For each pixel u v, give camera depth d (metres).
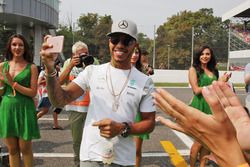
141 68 4.56
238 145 0.87
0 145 5.80
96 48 31.41
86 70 2.63
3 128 3.84
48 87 2.34
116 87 2.49
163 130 7.72
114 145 2.42
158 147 6.23
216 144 0.87
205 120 0.88
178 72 29.09
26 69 3.86
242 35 36.09
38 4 27.83
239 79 28.86
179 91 19.33
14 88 3.77
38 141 6.47
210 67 4.39
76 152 4.62
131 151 2.49
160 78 29.00
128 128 2.35
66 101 2.48
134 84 2.50
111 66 2.57
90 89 2.56
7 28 35.56
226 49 31.61
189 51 32.97
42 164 5.09
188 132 0.91
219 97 0.96
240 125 0.96
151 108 2.50
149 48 34.34
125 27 2.43
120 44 2.45
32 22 29.38
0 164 4.66
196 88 4.20
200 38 32.62
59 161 5.24
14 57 3.89
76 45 4.26
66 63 4.57
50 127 7.81
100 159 2.42
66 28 40.75
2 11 24.06
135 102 2.48
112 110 2.46
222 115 0.87
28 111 3.85
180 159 5.48
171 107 0.93
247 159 0.92
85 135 2.54
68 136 6.93
